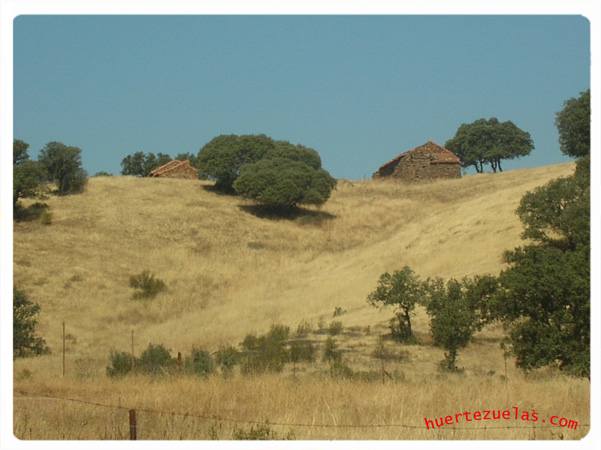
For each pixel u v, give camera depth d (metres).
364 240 185.62
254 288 142.50
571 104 161.38
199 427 35.16
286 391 44.78
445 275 123.00
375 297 90.31
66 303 128.88
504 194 178.12
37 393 49.34
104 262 156.12
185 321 119.06
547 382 50.50
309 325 101.50
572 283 60.22
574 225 100.19
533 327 61.53
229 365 68.69
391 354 79.94
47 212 184.50
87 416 38.38
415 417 36.81
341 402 41.03
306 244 183.38
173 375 62.03
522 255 68.88
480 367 73.75
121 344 103.12
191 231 186.25
